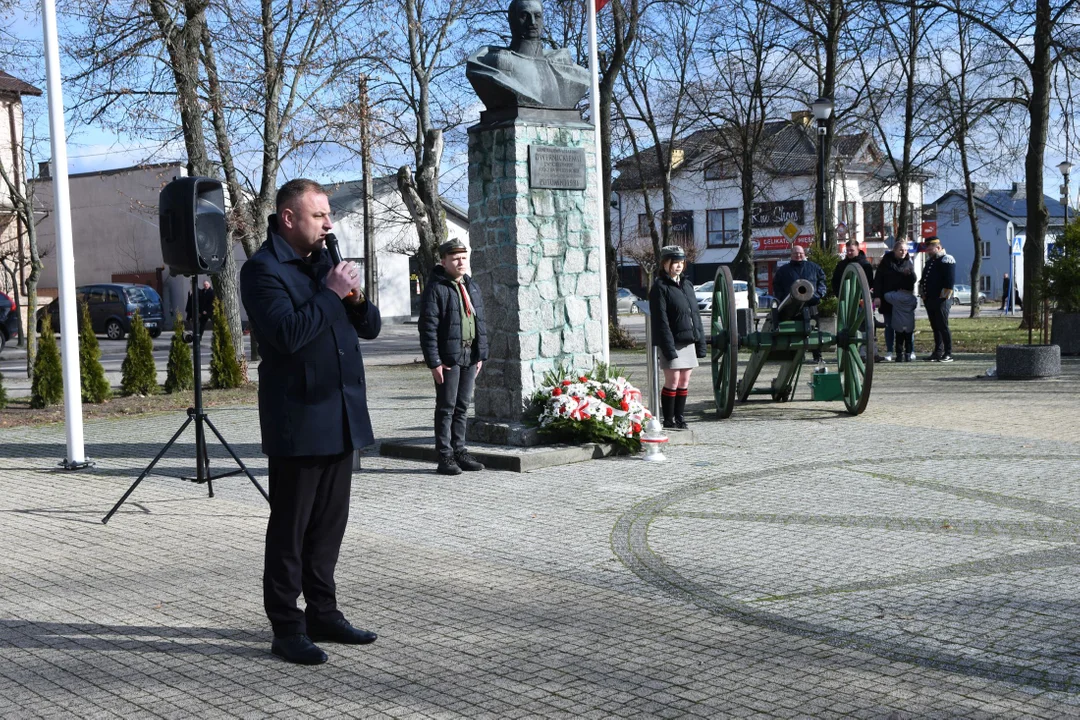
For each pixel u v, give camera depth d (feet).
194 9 55.67
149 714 12.91
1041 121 74.64
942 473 26.73
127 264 155.53
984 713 12.28
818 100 72.08
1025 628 15.20
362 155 65.92
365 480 28.37
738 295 156.76
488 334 31.96
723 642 15.05
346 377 14.75
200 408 26.50
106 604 17.62
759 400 43.34
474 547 20.94
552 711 12.71
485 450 30.12
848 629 15.44
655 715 12.51
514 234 30.73
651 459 29.78
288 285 14.44
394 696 13.30
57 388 48.70
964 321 110.52
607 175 78.74
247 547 21.47
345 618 15.93
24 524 24.14
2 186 90.43
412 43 67.97
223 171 61.72
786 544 20.42
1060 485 24.97
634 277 215.72
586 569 19.13
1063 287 58.90
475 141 31.78
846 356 38.11
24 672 14.49
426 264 68.80
